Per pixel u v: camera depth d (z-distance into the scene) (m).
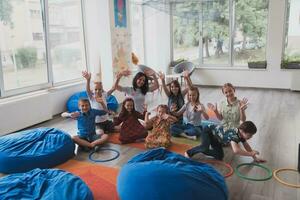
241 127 3.11
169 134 3.62
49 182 2.31
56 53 5.47
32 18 4.88
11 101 4.29
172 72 7.76
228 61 7.67
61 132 3.45
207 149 3.15
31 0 4.82
